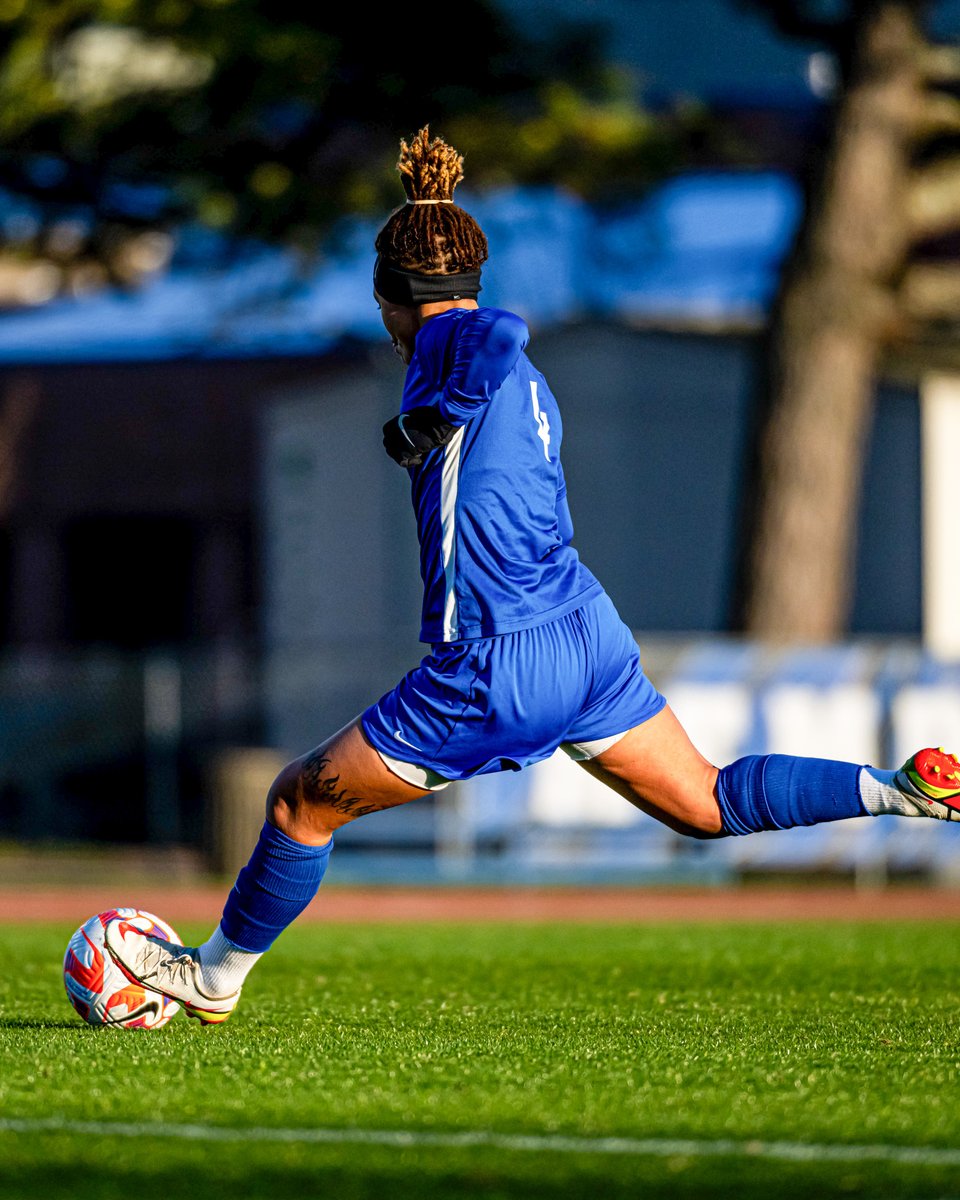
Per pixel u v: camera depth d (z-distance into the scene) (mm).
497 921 39500
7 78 59844
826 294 60438
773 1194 10844
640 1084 14172
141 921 16969
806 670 49625
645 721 15164
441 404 13844
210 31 58188
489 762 14578
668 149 64750
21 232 66875
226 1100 13383
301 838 15398
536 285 73562
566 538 14828
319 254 67188
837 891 50031
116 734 60938
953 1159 11688
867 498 64312
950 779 15062
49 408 83062
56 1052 15320
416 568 65562
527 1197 10773
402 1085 14031
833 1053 15836
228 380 81625
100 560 87000
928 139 62344
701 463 64812
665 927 35219
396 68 61781
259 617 80375
